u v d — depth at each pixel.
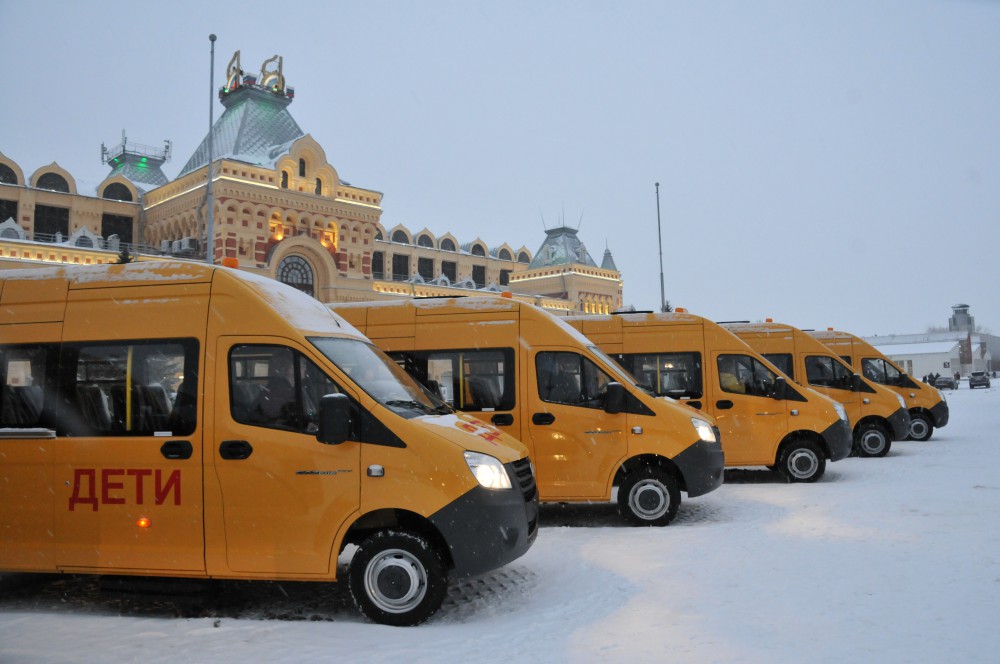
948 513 9.91
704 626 5.71
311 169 48.34
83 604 6.78
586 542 8.81
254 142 50.28
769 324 17.42
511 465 6.42
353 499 6.01
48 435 6.54
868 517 9.80
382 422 6.11
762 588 6.67
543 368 9.91
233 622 6.11
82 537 6.41
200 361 6.41
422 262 65.44
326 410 5.88
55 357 6.70
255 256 44.38
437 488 5.96
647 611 6.12
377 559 6.02
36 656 5.36
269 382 6.33
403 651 5.34
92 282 6.85
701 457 9.51
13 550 6.53
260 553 6.12
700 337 13.06
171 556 6.25
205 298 6.56
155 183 59.41
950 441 19.94
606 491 9.61
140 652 5.43
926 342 103.31
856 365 20.53
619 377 9.81
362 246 50.22
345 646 5.48
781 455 13.02
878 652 5.10
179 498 6.25
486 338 10.10
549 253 72.75
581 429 9.70
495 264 71.94
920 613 5.88
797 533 8.93
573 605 6.38
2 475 6.58
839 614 5.91
